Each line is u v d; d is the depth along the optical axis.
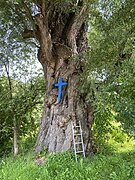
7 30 7.48
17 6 6.04
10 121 8.89
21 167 5.53
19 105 8.76
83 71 6.67
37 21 6.13
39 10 6.25
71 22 6.93
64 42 7.00
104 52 6.04
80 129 6.77
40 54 7.37
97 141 7.93
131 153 7.09
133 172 4.83
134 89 5.33
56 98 6.94
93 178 4.71
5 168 5.54
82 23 6.96
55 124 6.82
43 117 7.20
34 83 9.12
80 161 5.75
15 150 7.88
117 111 5.15
